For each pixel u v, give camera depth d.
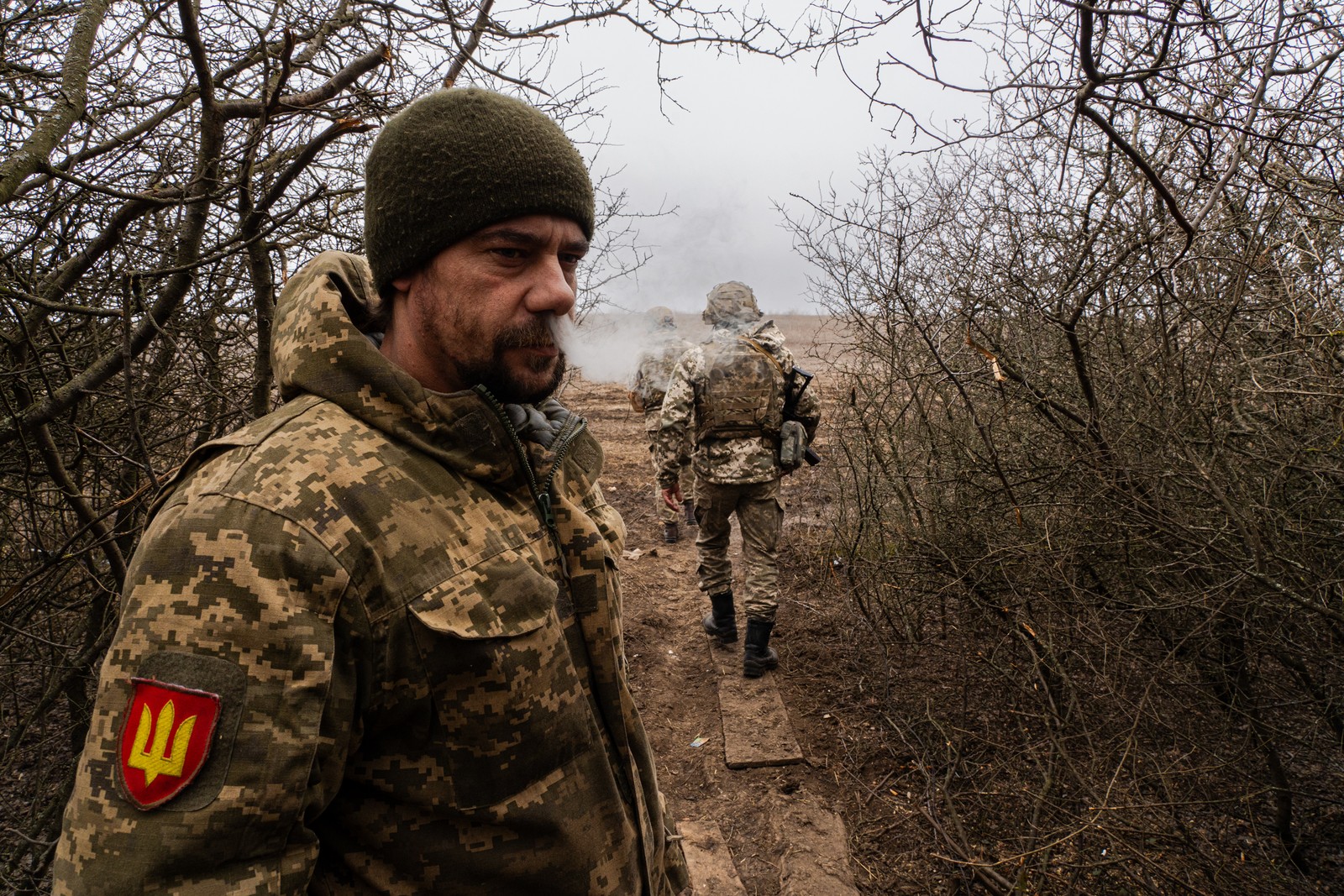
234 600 0.75
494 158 0.90
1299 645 2.13
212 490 0.80
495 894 0.90
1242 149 1.90
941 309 3.24
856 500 3.87
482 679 0.86
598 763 1.01
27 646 2.40
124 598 0.78
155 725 0.72
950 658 3.41
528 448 1.04
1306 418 2.18
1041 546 2.49
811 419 3.69
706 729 3.35
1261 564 1.93
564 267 1.03
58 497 2.48
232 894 0.71
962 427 3.25
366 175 0.97
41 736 2.48
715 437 3.61
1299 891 2.07
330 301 0.92
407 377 0.90
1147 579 2.32
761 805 2.83
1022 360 2.68
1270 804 2.34
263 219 1.88
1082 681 2.54
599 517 1.17
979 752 2.77
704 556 3.90
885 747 3.03
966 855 2.22
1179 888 2.10
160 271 1.79
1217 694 2.32
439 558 0.86
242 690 0.73
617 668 1.08
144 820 0.70
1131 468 2.21
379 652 0.82
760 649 3.62
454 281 0.93
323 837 0.87
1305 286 2.11
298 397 0.92
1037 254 2.83
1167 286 2.14
